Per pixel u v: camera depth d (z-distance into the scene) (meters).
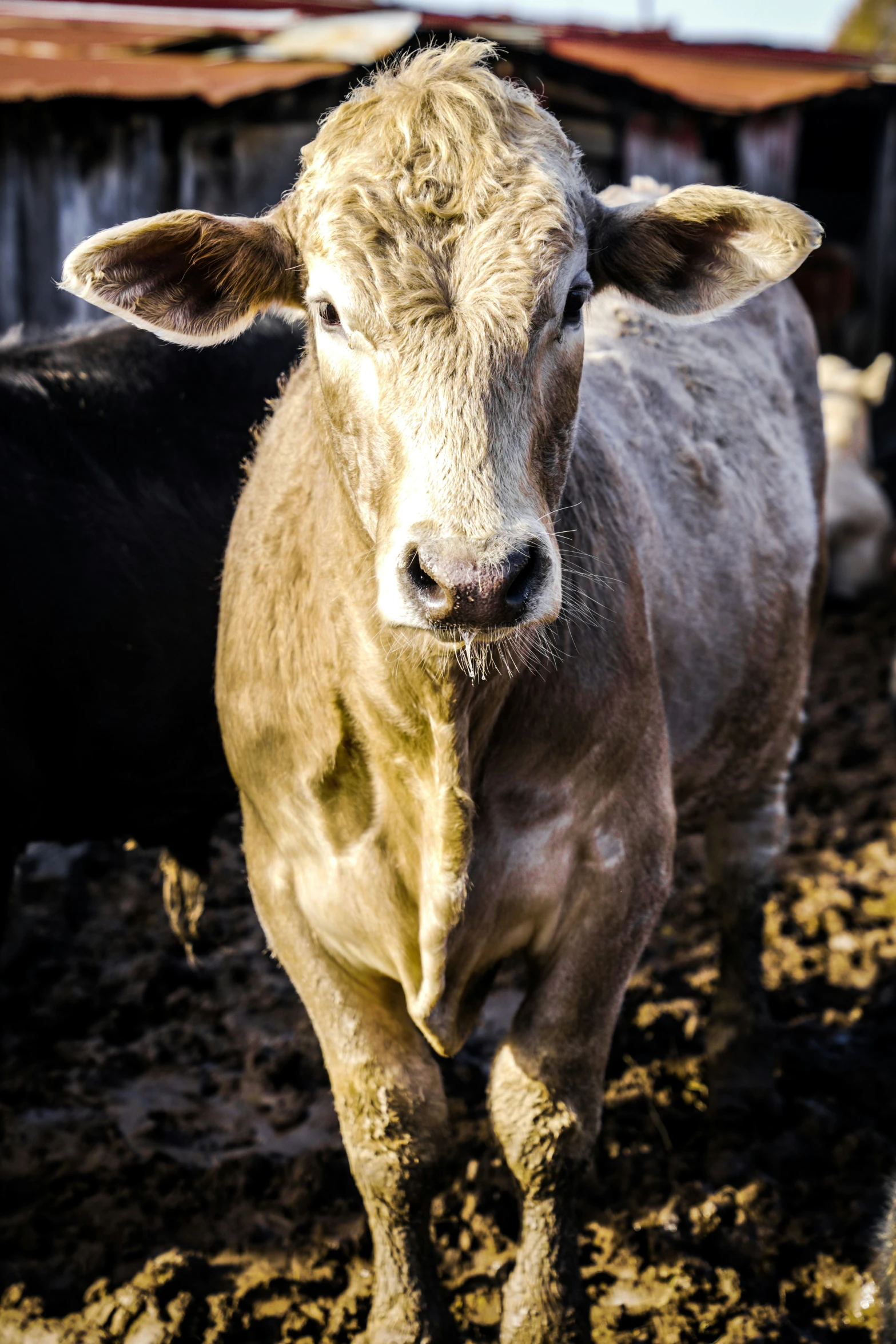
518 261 1.96
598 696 2.45
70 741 3.53
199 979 4.36
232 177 8.63
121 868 5.16
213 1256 3.13
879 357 10.89
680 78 11.94
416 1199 2.54
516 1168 2.53
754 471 3.52
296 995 4.27
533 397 1.99
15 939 4.48
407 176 2.01
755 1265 3.04
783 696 3.64
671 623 2.98
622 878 2.58
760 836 3.72
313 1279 3.02
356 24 9.45
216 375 3.80
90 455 3.55
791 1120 3.55
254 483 2.87
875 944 4.45
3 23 11.46
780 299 4.08
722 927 3.73
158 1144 3.53
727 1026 3.63
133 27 11.37
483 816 2.40
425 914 2.35
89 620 3.46
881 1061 3.80
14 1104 3.71
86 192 8.59
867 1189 3.26
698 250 2.43
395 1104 2.54
